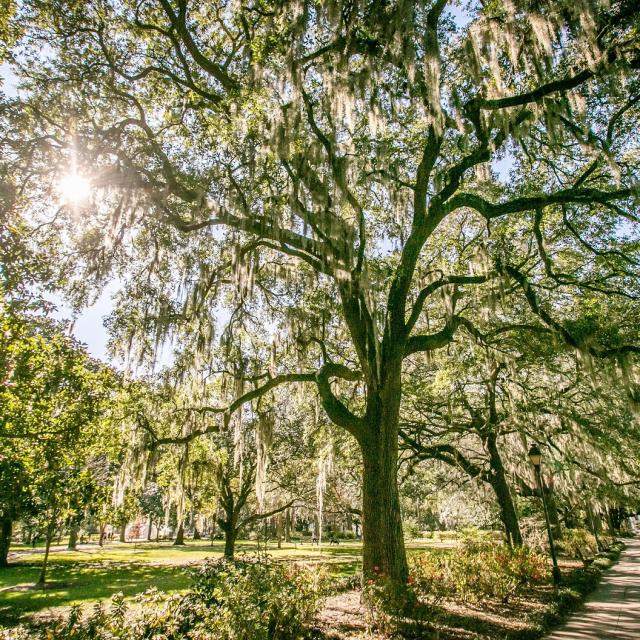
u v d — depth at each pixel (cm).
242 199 966
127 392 1153
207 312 1118
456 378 1464
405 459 1708
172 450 1516
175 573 1788
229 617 492
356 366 1323
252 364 1321
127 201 972
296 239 991
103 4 1031
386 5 802
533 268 1386
